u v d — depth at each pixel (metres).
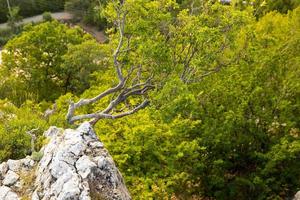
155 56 18.88
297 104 21.72
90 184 13.06
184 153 19.86
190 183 22.19
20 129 19.36
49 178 13.61
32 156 15.34
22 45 42.94
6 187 14.13
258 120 22.55
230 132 21.91
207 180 22.41
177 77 17.86
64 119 21.20
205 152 22.25
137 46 19.66
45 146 15.99
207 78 22.53
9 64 42.75
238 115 21.33
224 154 22.47
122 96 20.19
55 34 44.09
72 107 19.56
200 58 19.41
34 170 14.84
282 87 22.34
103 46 42.94
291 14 38.84
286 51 22.64
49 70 43.81
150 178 18.05
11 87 41.16
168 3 19.72
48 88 43.50
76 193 12.57
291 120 21.83
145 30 19.02
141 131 18.56
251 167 23.30
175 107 17.19
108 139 19.08
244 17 19.84
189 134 22.00
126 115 19.72
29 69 42.94
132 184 17.53
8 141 18.11
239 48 21.47
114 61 19.38
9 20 82.06
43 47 43.25
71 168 13.42
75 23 84.19
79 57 41.69
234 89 22.02
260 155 21.44
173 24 20.41
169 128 19.83
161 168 18.78
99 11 22.27
